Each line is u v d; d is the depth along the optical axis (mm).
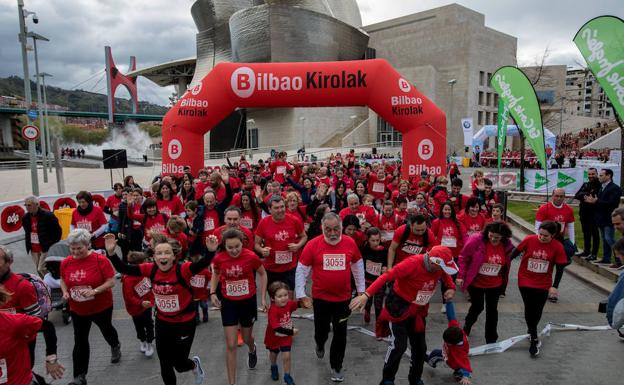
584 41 8594
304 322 6125
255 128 54938
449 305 4395
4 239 11016
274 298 4285
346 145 49312
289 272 5832
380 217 6930
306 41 46312
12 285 3562
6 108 81250
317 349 4816
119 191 9688
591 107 92250
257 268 4449
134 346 5371
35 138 16594
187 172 11320
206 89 13031
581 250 9031
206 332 5754
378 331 5223
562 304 6617
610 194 7703
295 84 12695
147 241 7543
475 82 53125
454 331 4223
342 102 13047
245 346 5340
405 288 4125
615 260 8078
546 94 63469
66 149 66562
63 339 5602
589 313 6258
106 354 5148
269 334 4379
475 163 35656
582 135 58125
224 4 60781
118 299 7168
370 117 51625
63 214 10352
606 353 5016
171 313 3951
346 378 4512
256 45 46469
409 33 57500
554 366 4715
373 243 5539
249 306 4449
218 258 4316
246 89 12812
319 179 11773
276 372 4500
